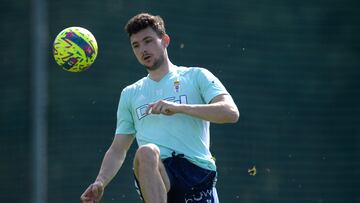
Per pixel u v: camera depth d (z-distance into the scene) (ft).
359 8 144.46
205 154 65.57
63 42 66.59
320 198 133.28
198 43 133.49
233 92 132.98
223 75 133.69
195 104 65.16
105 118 127.34
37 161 109.70
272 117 133.69
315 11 141.38
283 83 136.77
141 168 60.08
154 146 60.90
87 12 131.03
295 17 140.36
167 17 133.39
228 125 130.41
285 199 131.75
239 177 129.90
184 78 65.87
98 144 125.90
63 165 123.13
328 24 142.10
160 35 65.77
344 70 140.26
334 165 134.72
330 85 138.62
